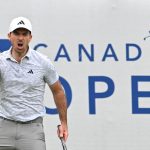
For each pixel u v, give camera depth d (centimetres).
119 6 1398
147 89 1396
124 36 1398
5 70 1038
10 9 1383
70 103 1389
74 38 1391
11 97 1041
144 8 1404
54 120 1388
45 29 1391
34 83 1046
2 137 1048
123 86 1394
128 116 1396
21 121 1047
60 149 1388
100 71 1391
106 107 1391
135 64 1398
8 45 1382
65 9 1391
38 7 1387
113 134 1396
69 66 1391
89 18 1393
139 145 1401
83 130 1391
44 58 1067
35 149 1043
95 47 1391
